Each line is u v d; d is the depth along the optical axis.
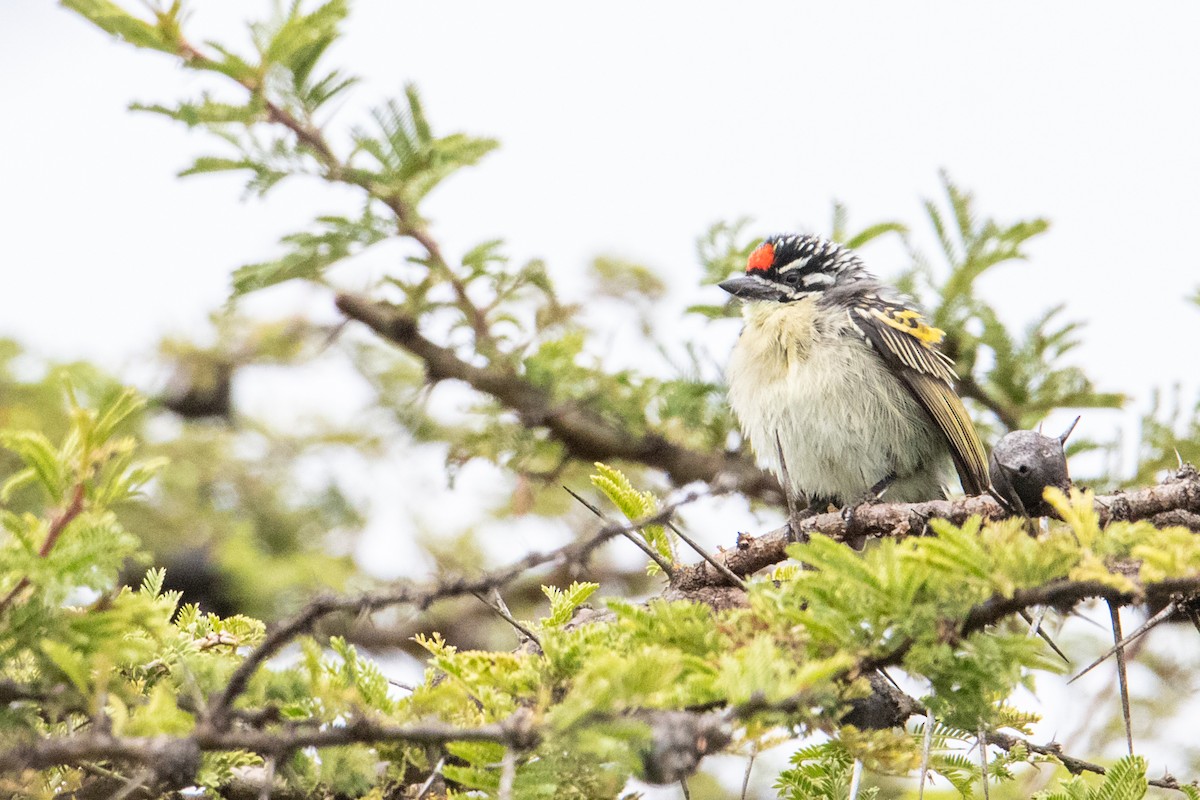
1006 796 11.85
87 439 5.98
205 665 6.93
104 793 6.80
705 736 5.47
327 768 6.73
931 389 13.61
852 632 5.90
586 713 5.45
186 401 16.86
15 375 16.08
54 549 5.98
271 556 15.82
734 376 14.23
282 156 11.80
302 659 6.87
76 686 6.08
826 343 13.85
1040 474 7.54
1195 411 13.52
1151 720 13.84
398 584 5.83
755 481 14.28
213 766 6.79
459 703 6.54
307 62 11.72
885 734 6.19
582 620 8.01
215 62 11.35
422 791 6.30
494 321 13.47
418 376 17.05
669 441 13.88
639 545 8.27
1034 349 14.37
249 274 12.23
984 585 5.80
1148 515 7.57
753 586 6.48
